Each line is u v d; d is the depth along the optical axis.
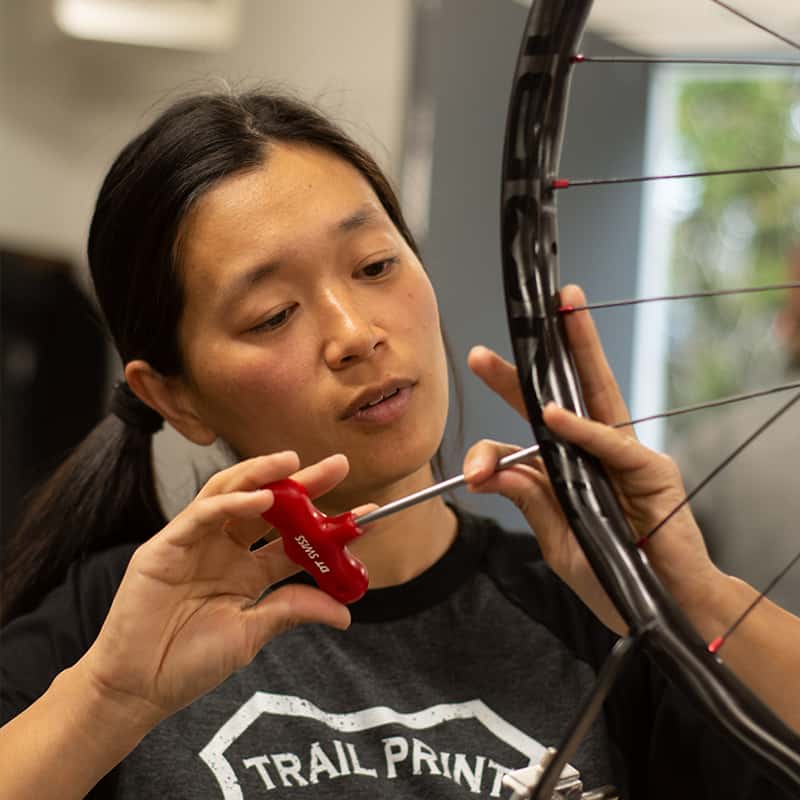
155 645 0.88
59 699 0.91
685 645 0.74
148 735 1.03
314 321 1.01
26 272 2.81
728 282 4.01
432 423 1.03
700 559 0.89
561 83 0.78
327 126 1.09
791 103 4.01
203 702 1.05
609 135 2.84
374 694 1.06
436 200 2.70
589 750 1.05
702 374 3.93
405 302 1.02
